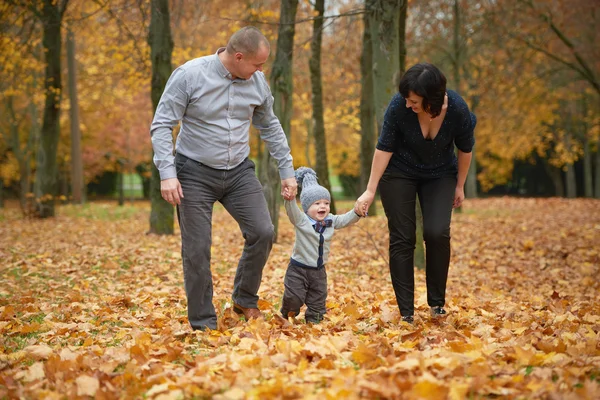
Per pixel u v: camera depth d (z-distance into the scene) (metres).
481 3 18.12
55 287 6.69
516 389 2.61
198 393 2.66
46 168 16.89
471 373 2.80
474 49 21.89
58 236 12.41
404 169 4.28
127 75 15.34
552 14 17.70
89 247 10.20
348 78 18.84
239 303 4.42
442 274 4.42
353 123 23.28
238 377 2.77
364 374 2.79
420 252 8.43
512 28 18.61
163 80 11.48
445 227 4.24
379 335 3.89
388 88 7.98
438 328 4.20
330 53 17.05
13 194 42.81
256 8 14.66
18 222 15.99
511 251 10.61
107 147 31.88
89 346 3.72
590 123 30.91
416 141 4.11
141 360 3.25
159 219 12.36
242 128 4.09
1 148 32.41
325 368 3.02
